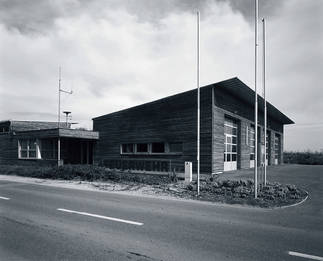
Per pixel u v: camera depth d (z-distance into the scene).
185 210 7.56
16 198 9.40
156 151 18.73
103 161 21.34
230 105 18.91
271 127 30.47
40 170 17.02
